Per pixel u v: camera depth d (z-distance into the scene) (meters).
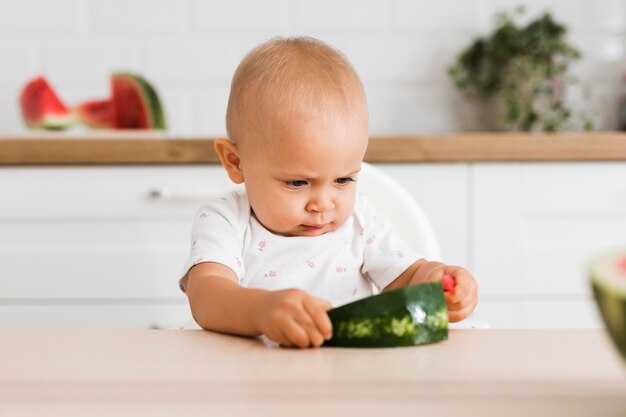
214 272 0.91
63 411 0.44
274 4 2.24
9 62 2.23
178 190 1.73
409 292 0.65
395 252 1.05
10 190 1.74
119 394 0.47
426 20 2.26
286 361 0.56
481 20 2.26
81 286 1.76
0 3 2.22
